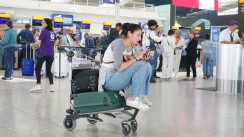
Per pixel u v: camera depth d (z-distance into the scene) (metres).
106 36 12.16
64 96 5.71
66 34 9.91
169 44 9.27
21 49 11.37
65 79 8.77
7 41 8.15
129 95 3.37
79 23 18.69
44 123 3.67
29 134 3.20
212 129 3.56
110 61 3.36
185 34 13.49
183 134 3.32
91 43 11.69
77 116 3.35
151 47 8.03
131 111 4.43
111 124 3.72
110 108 3.30
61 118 3.94
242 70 6.76
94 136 3.19
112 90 3.36
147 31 8.05
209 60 10.16
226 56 6.79
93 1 26.36
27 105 4.77
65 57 9.23
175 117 4.14
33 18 13.48
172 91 6.79
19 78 8.76
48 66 6.25
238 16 12.29
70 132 3.33
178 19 17.94
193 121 3.94
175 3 14.89
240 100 5.74
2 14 12.59
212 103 5.34
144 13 21.89
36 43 6.07
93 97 3.33
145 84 3.32
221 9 30.34
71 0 22.77
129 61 3.24
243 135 3.34
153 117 4.12
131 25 3.36
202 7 15.82
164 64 9.45
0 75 9.58
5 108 4.51
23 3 18.09
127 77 3.24
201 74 11.84
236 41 7.03
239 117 4.23
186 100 5.60
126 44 3.39
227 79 6.77
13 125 3.55
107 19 20.98
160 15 22.44
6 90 6.38
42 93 6.05
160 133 3.35
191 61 9.57
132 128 3.38
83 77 3.42
